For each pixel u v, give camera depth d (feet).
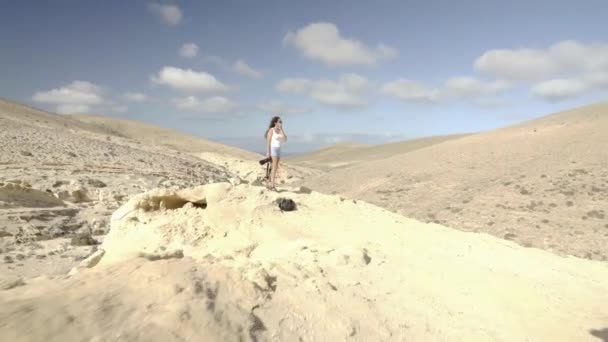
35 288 12.50
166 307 12.21
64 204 74.38
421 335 16.84
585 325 19.84
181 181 111.24
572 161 125.59
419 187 139.44
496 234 86.12
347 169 216.54
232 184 29.19
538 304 21.22
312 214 28.53
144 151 178.81
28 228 59.06
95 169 99.09
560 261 29.99
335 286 18.70
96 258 24.02
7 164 85.71
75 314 10.74
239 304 14.46
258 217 26.30
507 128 210.59
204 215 25.96
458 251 27.17
